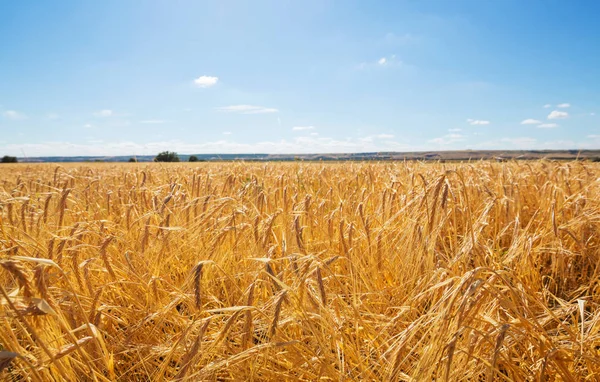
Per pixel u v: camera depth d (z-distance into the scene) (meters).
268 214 4.02
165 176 7.23
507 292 2.20
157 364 2.27
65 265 2.71
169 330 2.63
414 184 4.36
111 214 4.45
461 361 1.87
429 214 2.98
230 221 3.30
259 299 2.80
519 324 1.90
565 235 3.86
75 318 2.03
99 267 2.82
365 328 2.16
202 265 2.05
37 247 2.68
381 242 3.10
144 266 2.84
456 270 2.73
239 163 9.73
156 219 3.76
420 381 1.73
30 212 3.64
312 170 8.64
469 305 1.62
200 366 2.05
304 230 3.73
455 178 4.40
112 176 8.38
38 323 1.85
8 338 1.80
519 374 1.87
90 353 2.13
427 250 2.87
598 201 4.14
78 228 2.95
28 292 1.51
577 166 6.30
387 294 2.84
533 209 5.14
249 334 1.83
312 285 2.22
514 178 5.71
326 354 1.87
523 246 3.11
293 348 2.10
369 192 4.81
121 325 2.77
